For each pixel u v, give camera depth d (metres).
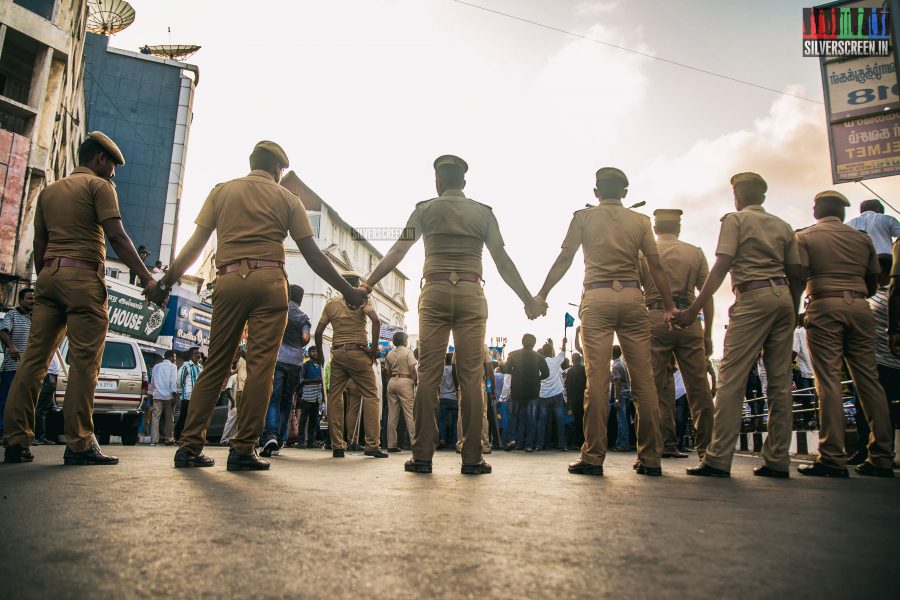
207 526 1.67
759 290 3.79
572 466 3.89
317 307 35.62
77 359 3.68
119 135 26.67
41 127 13.54
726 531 1.71
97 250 3.80
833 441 3.86
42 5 13.73
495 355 12.66
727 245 3.88
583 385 10.71
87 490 2.36
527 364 9.66
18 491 2.30
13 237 12.53
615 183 4.21
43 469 3.25
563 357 11.16
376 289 48.00
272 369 3.73
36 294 3.74
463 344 3.94
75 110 17.11
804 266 4.04
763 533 1.68
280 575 1.20
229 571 1.22
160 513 1.86
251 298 3.66
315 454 6.58
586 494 2.57
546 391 9.88
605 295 3.97
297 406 10.20
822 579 1.21
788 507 2.20
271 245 3.76
